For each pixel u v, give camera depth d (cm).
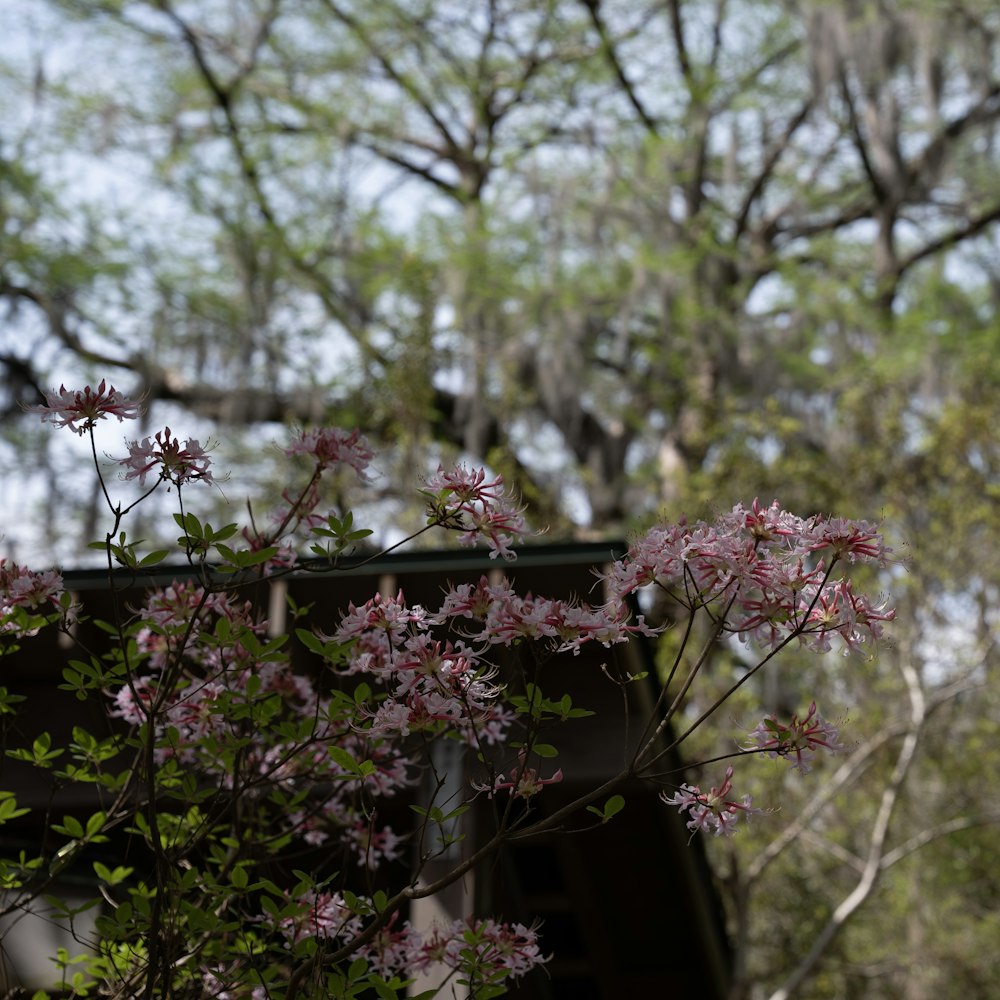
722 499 962
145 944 245
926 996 1021
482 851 203
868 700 923
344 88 1619
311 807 273
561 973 660
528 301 1424
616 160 1507
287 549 243
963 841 1002
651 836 518
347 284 1444
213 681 251
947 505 919
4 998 256
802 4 1366
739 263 1540
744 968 831
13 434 1371
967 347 1355
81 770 246
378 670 220
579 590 383
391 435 1053
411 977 248
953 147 1482
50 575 231
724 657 956
